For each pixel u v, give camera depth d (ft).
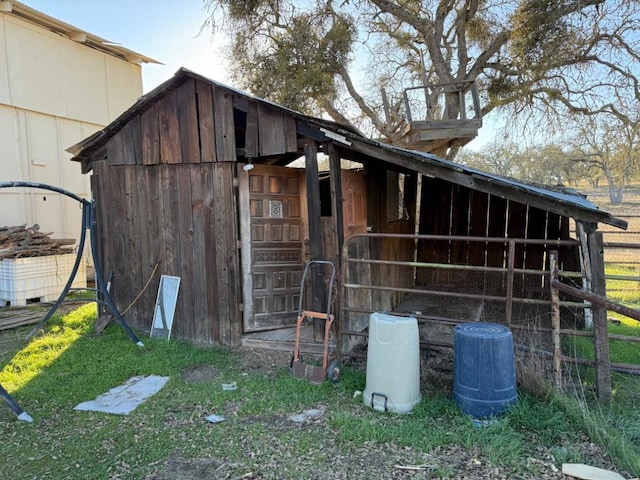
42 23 29.09
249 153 15.31
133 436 9.75
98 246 19.36
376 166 19.34
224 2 36.94
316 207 14.52
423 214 24.53
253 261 16.56
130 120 17.75
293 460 8.59
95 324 18.76
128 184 18.33
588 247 10.63
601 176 68.80
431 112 40.68
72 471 8.48
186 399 11.62
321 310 14.75
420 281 24.94
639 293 23.53
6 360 14.75
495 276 21.34
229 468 8.41
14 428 10.25
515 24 35.35
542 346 13.73
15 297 22.95
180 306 17.21
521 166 62.13
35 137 29.09
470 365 9.95
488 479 7.78
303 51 37.52
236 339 15.96
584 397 10.22
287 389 11.91
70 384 12.67
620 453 8.18
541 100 38.88
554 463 8.17
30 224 28.73
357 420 10.01
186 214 16.88
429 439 9.07
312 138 14.14
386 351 10.52
